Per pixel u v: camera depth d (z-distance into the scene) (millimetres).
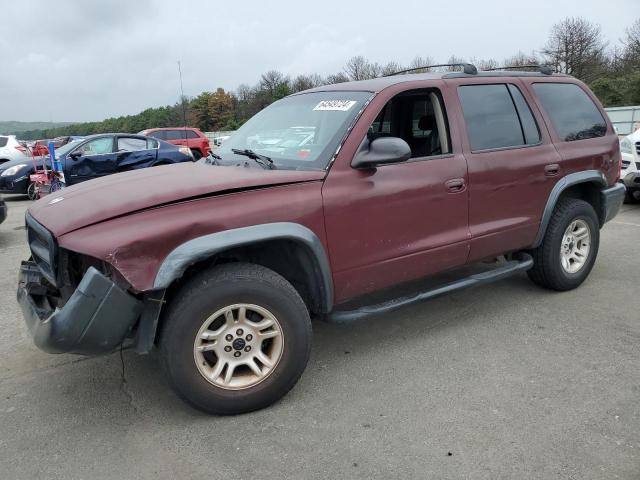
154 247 2654
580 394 3109
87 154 12328
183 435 2844
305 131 3557
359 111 3369
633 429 2766
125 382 3432
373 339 3951
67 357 3809
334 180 3168
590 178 4551
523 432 2768
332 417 2967
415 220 3508
